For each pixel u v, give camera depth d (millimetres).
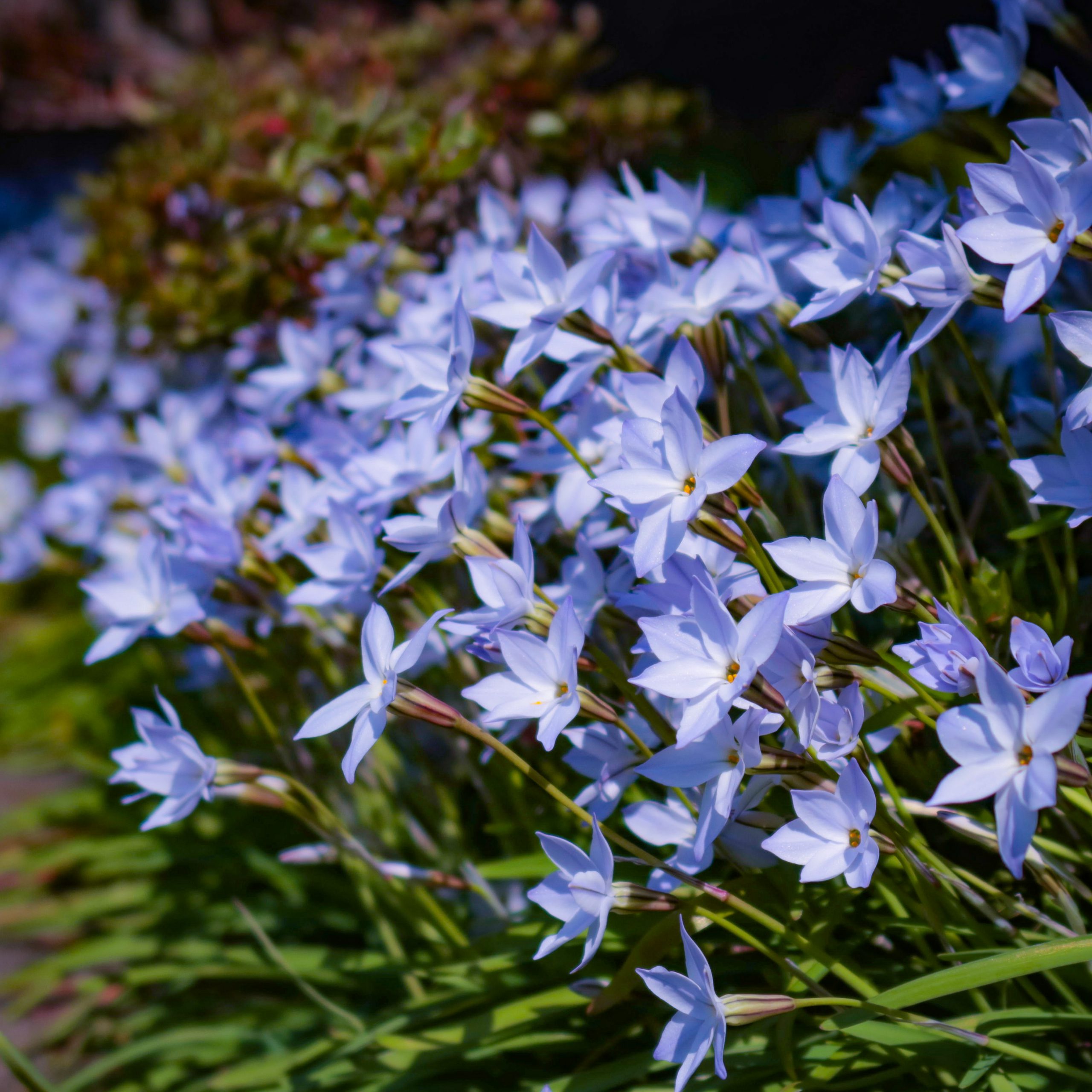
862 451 541
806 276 575
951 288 537
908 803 547
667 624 518
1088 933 550
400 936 691
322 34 1521
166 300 943
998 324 725
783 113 1646
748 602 532
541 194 914
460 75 1087
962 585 556
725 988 575
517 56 1046
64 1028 760
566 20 2078
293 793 667
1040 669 510
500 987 606
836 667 529
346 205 821
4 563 1013
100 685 1188
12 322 1804
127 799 587
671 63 1969
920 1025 521
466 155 765
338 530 611
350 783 526
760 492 646
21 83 1939
